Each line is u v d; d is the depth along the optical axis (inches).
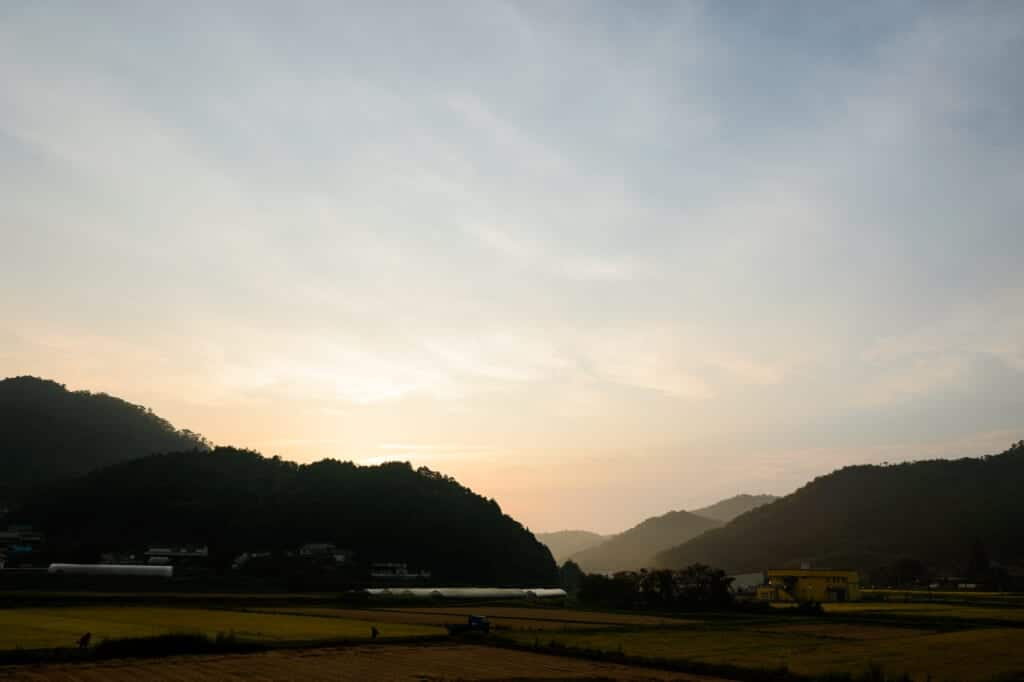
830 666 1979.6
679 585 4909.0
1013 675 1813.5
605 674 1827.0
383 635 2613.2
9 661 1786.4
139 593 5152.6
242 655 2028.8
